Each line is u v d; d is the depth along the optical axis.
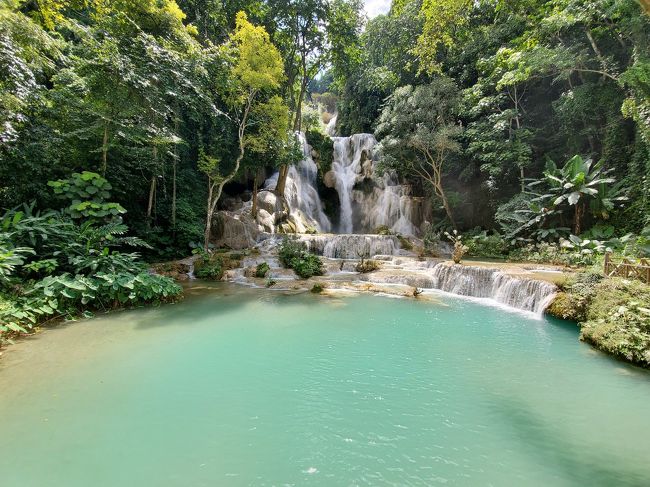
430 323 8.68
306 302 10.59
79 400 4.92
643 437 4.23
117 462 3.67
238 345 7.14
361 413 4.73
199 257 15.23
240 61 15.20
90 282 8.83
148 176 16.36
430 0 14.47
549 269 11.99
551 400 5.09
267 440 4.11
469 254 17.94
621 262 9.36
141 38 12.47
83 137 11.75
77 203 10.73
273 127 16.62
